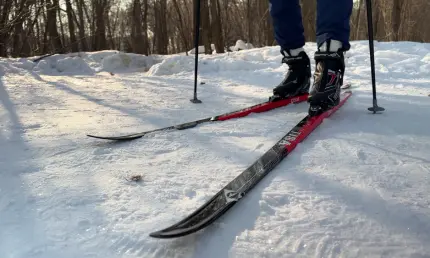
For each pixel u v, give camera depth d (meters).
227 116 2.09
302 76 2.45
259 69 4.80
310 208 1.04
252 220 0.98
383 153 1.45
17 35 10.09
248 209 1.03
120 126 1.99
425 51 5.29
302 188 1.16
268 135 1.76
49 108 2.44
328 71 1.97
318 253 0.85
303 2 10.11
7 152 1.55
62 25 15.19
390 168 1.31
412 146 1.53
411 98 2.53
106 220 0.98
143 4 14.42
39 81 3.78
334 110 2.10
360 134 1.69
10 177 1.28
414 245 0.87
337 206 1.05
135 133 1.86
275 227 0.95
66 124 2.03
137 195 1.13
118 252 0.85
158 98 2.87
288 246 0.87
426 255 0.84
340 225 0.95
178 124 2.05
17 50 10.47
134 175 1.29
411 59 4.59
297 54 2.43
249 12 14.39
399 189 1.15
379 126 1.81
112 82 3.82
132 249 0.86
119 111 2.37
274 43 12.42
